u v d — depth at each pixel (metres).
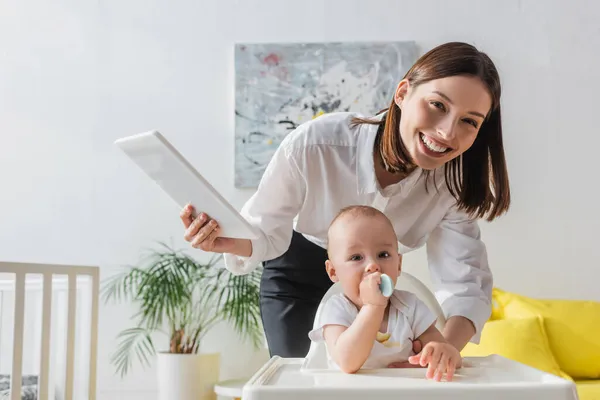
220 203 1.02
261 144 3.00
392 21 3.05
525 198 2.99
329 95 3.01
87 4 3.12
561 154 3.00
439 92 1.11
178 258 2.79
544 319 2.61
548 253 2.96
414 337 1.12
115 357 2.92
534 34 3.04
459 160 1.33
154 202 3.03
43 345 1.85
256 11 3.08
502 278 2.96
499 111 1.27
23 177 3.05
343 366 0.93
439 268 1.45
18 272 1.75
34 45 3.11
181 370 2.63
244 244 1.33
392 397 0.72
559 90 3.02
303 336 1.54
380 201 1.37
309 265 1.56
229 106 3.05
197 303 2.91
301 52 3.03
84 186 3.04
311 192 1.40
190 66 3.07
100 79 3.09
